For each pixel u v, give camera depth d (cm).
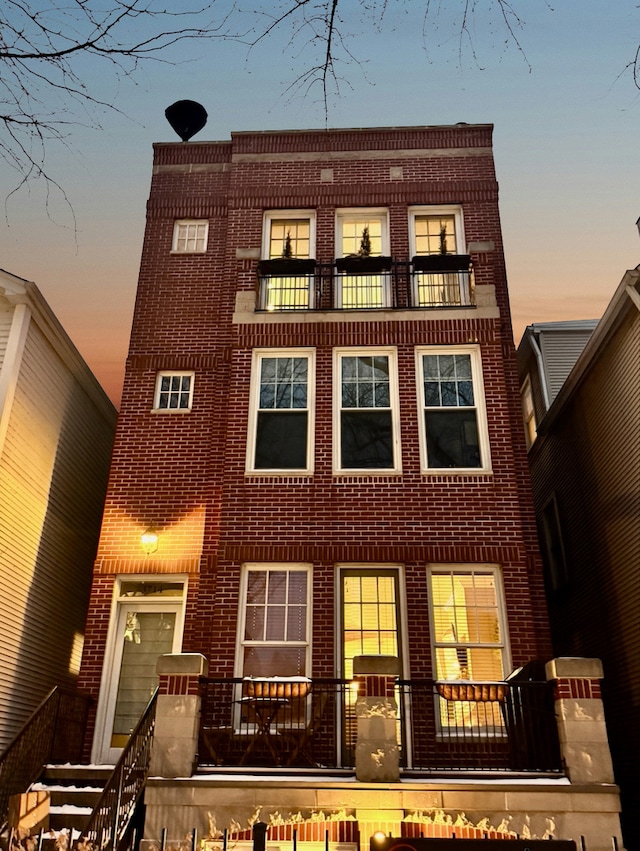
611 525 1283
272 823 757
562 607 1562
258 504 1123
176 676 835
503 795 759
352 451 1169
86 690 1099
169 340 1323
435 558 1079
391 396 1198
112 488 1216
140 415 1270
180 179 1462
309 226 1405
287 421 1197
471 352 1230
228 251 1370
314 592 1066
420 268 1302
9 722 1105
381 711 802
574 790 758
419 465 1141
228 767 811
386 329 1239
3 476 1106
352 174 1416
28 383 1191
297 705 978
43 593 1246
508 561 1076
